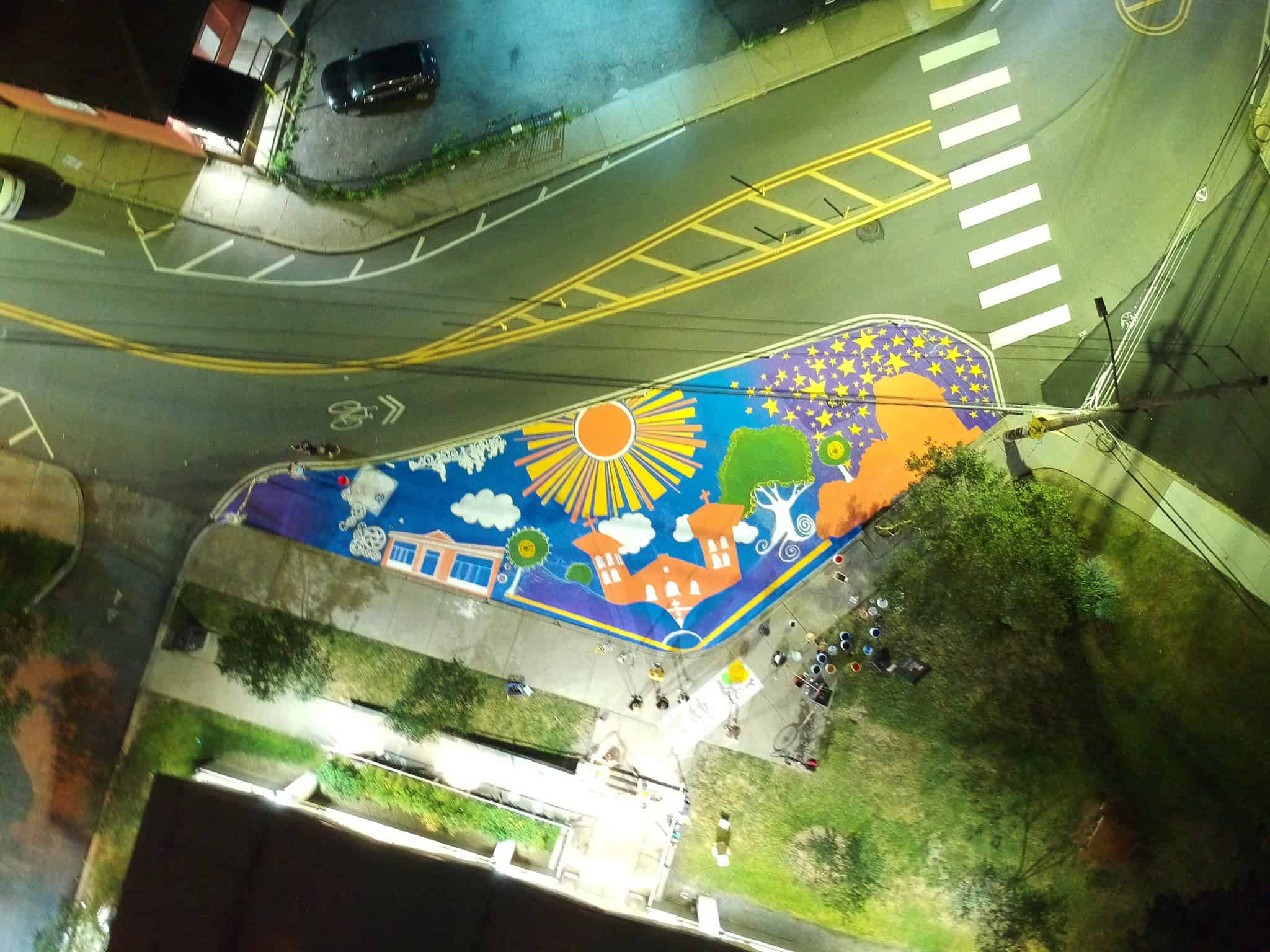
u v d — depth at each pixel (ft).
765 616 74.33
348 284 77.30
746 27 77.92
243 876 56.08
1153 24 77.61
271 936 54.85
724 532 75.56
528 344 77.41
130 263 76.74
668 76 77.97
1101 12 77.77
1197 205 76.54
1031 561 67.15
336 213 77.20
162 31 68.90
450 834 72.49
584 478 76.43
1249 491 74.13
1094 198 77.30
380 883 55.98
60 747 73.41
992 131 77.71
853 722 72.90
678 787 71.82
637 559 75.36
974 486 68.90
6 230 76.59
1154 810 70.90
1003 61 77.97
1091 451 75.20
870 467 75.92
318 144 77.41
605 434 76.74
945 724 72.54
